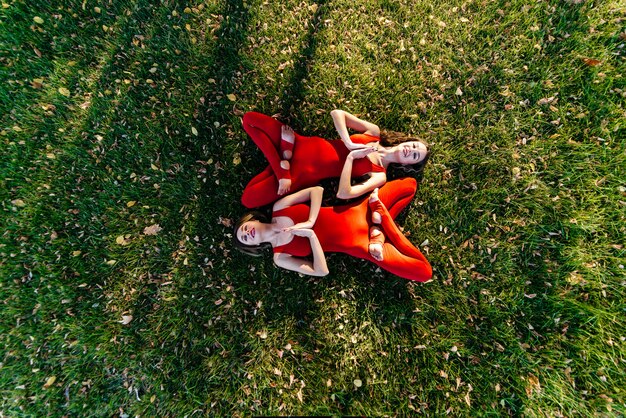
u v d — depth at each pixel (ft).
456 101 9.26
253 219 8.14
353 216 7.91
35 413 8.79
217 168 9.21
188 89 9.39
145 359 8.93
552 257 8.88
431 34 9.30
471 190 9.16
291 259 7.88
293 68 9.34
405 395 8.79
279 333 9.08
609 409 8.21
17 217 9.29
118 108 9.42
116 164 9.36
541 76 9.12
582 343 8.56
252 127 7.79
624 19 8.95
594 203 8.89
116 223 9.26
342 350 9.01
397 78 9.33
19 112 9.50
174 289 9.09
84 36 9.55
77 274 9.17
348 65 9.29
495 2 9.24
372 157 7.95
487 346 8.79
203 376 8.90
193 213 9.21
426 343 8.93
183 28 9.46
